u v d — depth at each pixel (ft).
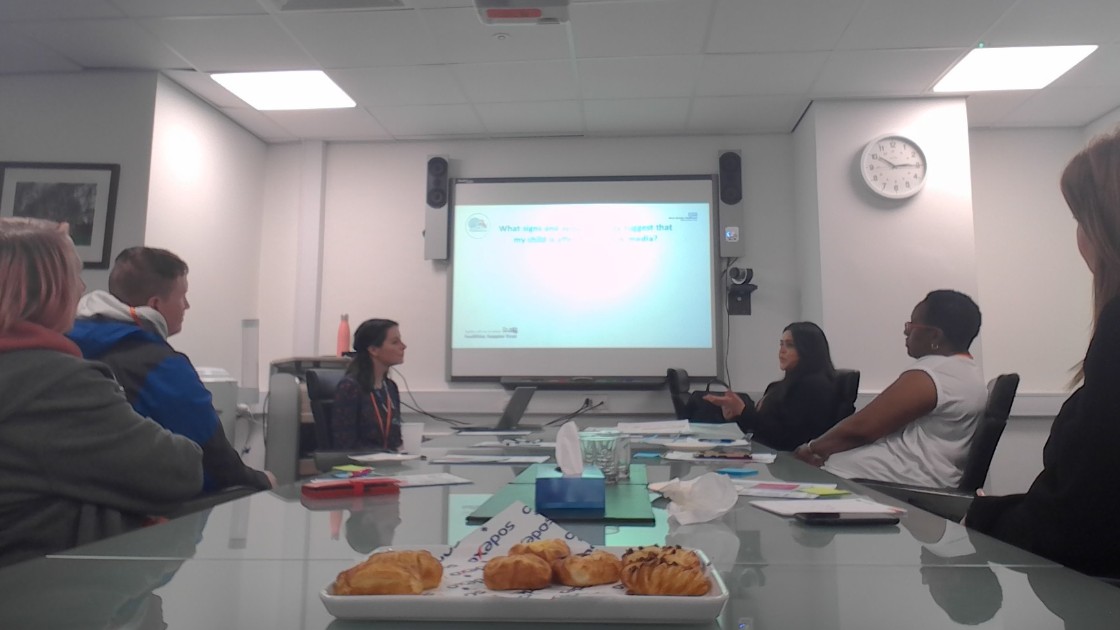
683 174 14.17
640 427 7.59
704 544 2.44
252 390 13.74
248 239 14.14
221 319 13.24
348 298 14.44
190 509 4.17
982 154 13.96
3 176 11.25
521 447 6.68
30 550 3.48
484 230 14.26
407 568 1.66
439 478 4.22
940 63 11.25
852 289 12.50
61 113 11.48
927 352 7.01
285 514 3.08
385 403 9.57
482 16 9.03
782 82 12.00
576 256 14.10
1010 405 5.69
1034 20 9.93
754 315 13.83
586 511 2.95
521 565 1.68
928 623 1.59
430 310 14.32
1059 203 13.78
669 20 9.98
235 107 13.00
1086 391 2.73
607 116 13.41
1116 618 1.62
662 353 13.80
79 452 3.58
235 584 1.94
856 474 6.39
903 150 12.55
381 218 14.58
